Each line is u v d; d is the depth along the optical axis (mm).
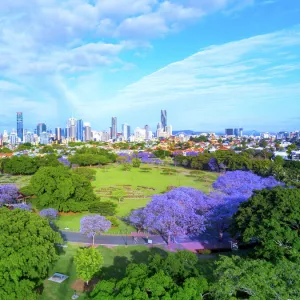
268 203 43812
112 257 46125
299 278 25906
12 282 30391
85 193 74250
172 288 26719
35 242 34938
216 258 45844
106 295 26203
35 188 71562
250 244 50500
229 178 83750
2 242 32375
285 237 36219
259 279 25609
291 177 102312
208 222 55531
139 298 24797
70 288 36844
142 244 51812
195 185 107125
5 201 69625
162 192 95688
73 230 58969
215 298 25891
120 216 68688
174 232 50219
